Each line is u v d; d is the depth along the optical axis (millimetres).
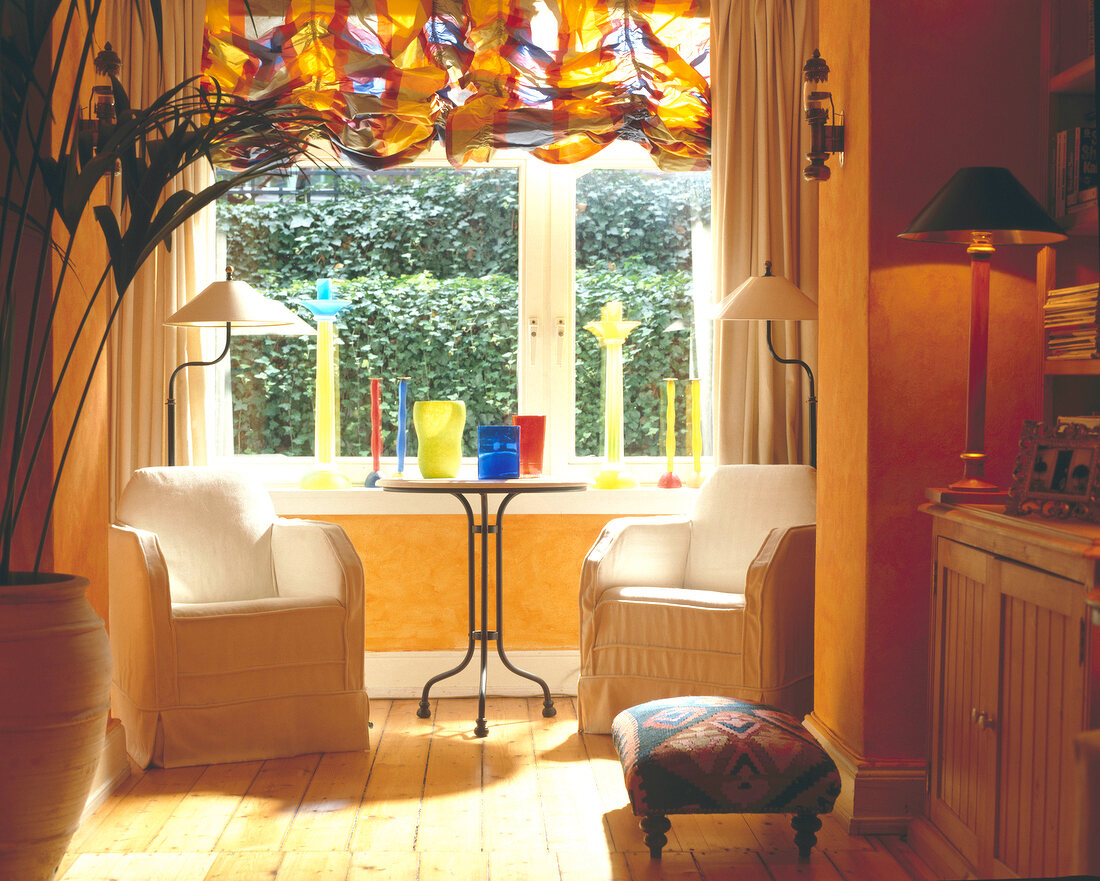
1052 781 1846
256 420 4254
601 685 3422
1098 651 1714
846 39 2688
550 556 4062
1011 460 2541
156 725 3047
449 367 4273
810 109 2680
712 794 2369
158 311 3980
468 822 2662
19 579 2211
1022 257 2537
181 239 4004
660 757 2389
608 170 4270
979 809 2158
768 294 3547
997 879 2061
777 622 3195
